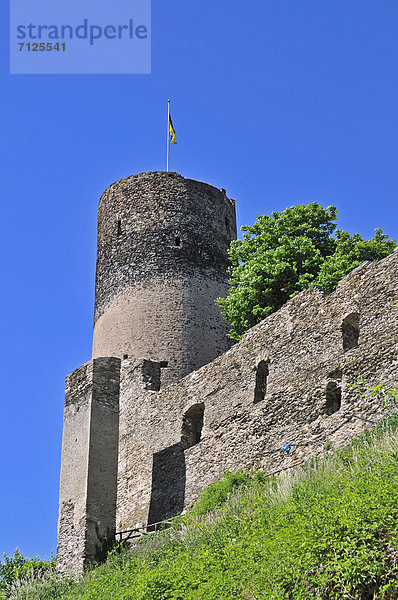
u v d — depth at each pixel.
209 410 26.30
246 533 16.53
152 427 28.80
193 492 25.73
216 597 14.60
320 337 22.95
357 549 13.02
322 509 14.57
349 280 22.59
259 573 14.26
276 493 18.56
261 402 24.27
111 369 26.11
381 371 20.81
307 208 31.22
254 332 25.42
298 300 24.11
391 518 13.20
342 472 16.97
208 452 25.73
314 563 13.34
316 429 22.06
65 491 24.88
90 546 23.27
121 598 17.14
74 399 26.16
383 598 12.19
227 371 26.09
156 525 26.36
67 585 21.70
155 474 27.77
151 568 18.55
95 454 24.59
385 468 15.14
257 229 32.16
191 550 18.06
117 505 28.97
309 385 22.78
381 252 27.95
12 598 21.86
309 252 29.81
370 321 21.55
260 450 23.70
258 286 30.03
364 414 20.81
